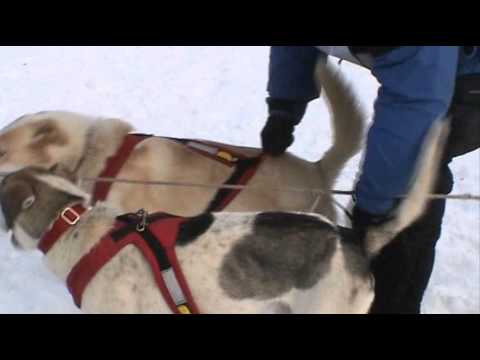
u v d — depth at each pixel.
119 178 2.99
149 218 2.44
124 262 2.34
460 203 4.79
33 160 2.97
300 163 3.17
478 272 4.02
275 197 3.07
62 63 7.65
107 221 2.41
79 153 3.01
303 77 3.06
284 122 3.09
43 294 3.58
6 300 3.53
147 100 6.62
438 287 3.80
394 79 2.36
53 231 2.41
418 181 2.34
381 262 2.48
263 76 7.37
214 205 3.04
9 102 6.44
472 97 2.58
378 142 2.41
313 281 2.42
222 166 3.06
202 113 6.35
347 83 3.03
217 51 8.19
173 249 2.34
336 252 2.42
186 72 7.44
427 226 2.68
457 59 2.43
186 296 2.35
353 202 2.69
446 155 2.67
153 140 3.08
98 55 8.00
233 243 2.38
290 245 2.41
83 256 2.38
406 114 2.35
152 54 8.05
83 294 2.40
